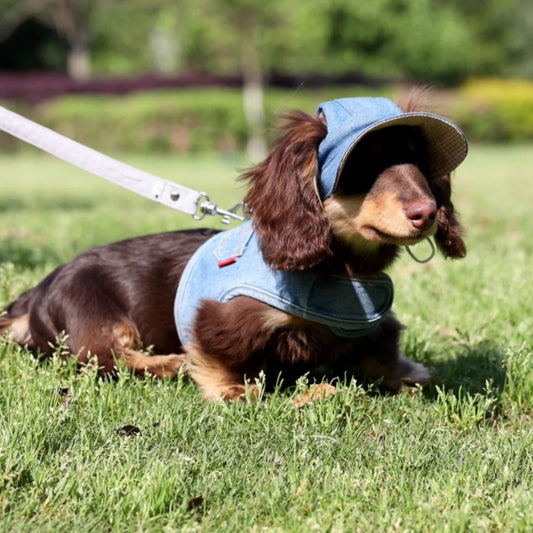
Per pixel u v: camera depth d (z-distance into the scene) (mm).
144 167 6414
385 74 10953
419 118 1095
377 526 953
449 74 11469
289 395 1189
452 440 1076
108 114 8195
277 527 950
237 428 1086
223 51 8625
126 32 12719
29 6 10828
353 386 1143
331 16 10453
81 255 1304
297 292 1137
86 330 1246
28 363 1218
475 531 940
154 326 1260
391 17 10852
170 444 1058
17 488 984
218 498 984
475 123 9273
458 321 1419
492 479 1015
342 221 1125
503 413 1169
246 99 8398
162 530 944
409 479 1009
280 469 1029
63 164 7273
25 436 1043
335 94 9328
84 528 942
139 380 1214
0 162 7543
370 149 1110
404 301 1505
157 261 1274
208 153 8359
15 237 2188
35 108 8562
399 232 1075
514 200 3332
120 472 997
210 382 1197
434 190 1185
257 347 1164
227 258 1188
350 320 1151
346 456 1051
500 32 13227
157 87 9344
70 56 12531
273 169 1132
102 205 3285
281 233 1119
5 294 1461
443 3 12930
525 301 1476
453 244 1198
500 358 1273
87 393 1144
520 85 10766
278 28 8250
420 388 1189
